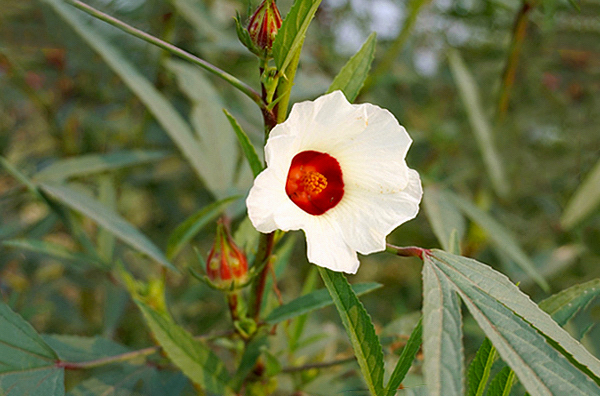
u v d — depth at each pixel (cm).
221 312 73
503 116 68
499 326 31
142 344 76
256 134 64
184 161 79
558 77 80
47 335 45
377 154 35
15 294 60
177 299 77
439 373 29
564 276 75
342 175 36
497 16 81
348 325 33
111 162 57
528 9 62
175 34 78
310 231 33
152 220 88
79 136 79
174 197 82
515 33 64
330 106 34
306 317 49
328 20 85
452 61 70
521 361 29
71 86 77
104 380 44
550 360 30
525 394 36
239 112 68
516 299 32
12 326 39
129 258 71
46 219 63
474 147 78
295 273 84
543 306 39
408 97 89
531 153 80
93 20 68
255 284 40
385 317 83
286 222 33
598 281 39
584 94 82
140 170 79
